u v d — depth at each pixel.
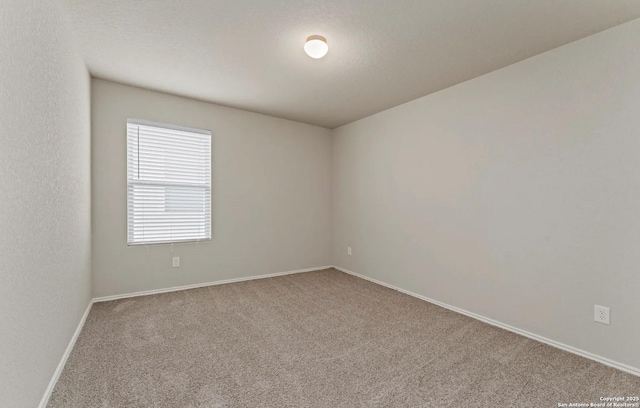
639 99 1.88
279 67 2.70
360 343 2.27
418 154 3.42
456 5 1.83
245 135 4.00
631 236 1.91
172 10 1.91
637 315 1.88
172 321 2.63
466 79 2.89
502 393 1.68
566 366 1.96
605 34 2.03
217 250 3.81
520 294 2.47
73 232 2.17
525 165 2.45
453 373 1.87
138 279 3.29
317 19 2.00
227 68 2.74
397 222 3.69
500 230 2.62
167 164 3.46
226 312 2.86
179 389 1.68
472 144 2.85
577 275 2.15
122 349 2.12
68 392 1.64
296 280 4.07
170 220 3.48
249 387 1.71
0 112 1.09
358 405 1.57
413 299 3.33
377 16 1.96
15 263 1.21
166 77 2.96
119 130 3.15
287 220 4.41
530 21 1.97
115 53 2.48
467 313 2.87
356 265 4.36
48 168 1.63
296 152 4.48
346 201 4.57
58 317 1.79
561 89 2.24
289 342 2.27
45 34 1.58
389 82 2.99
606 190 2.01
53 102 1.72
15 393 1.21
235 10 1.91
